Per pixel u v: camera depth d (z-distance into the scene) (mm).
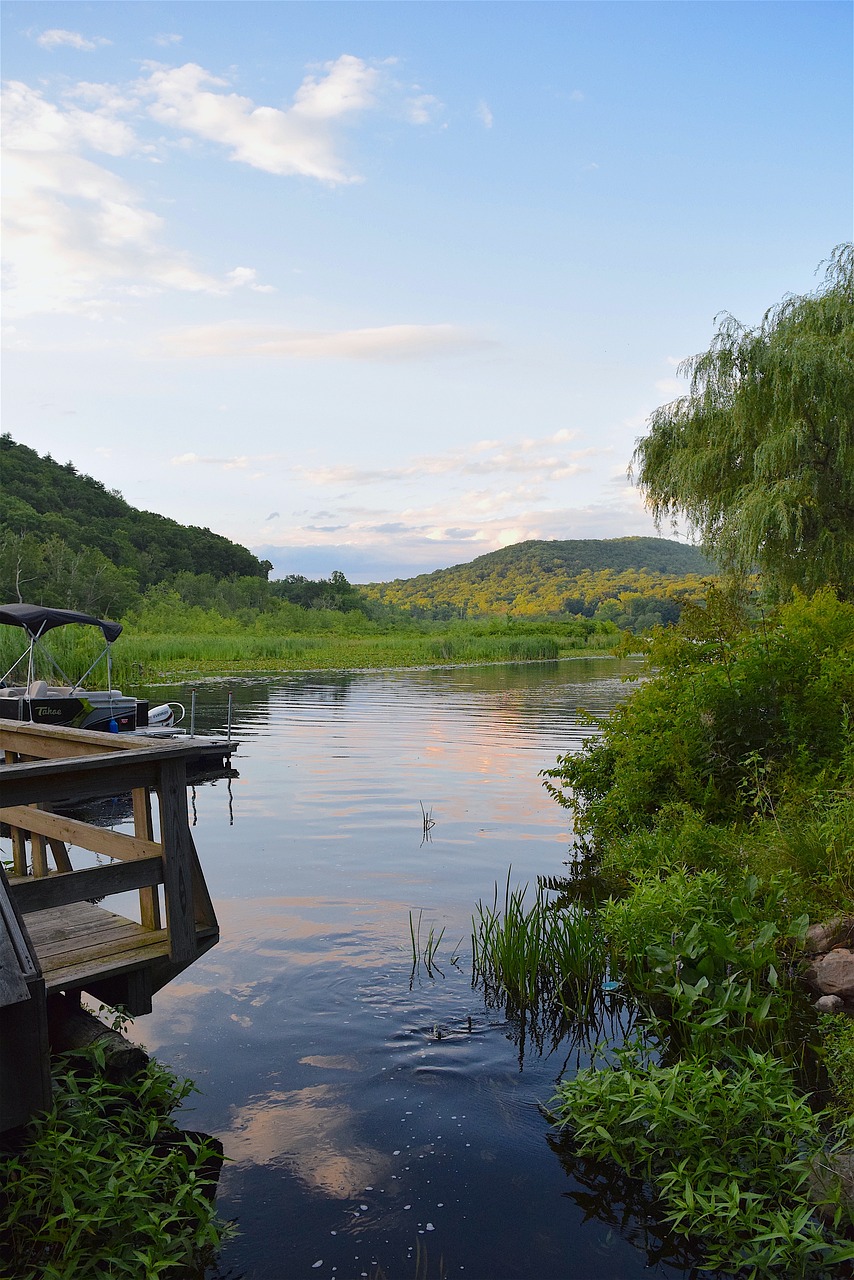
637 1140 3943
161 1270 3305
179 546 112562
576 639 62562
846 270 19031
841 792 7707
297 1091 4504
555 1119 4301
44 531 90000
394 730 18484
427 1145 4070
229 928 6715
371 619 102625
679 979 5414
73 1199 3432
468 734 17797
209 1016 5297
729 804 8656
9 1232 3438
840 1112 4164
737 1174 3654
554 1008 5473
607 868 8242
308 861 8570
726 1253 3396
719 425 19344
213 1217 3541
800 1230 3371
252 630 70812
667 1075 4133
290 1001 5496
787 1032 5121
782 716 9062
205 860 8594
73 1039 4465
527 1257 3385
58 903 4535
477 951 6250
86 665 24047
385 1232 3512
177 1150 3969
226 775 13109
